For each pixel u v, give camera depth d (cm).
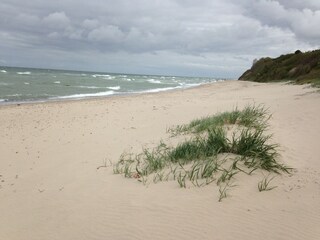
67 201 521
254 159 605
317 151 686
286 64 4506
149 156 691
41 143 978
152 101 2089
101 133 1077
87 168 696
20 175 692
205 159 621
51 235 419
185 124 1070
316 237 377
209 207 449
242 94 2295
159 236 390
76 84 5056
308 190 497
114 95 3045
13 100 2416
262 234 384
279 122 975
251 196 479
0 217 488
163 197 490
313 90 1916
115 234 404
